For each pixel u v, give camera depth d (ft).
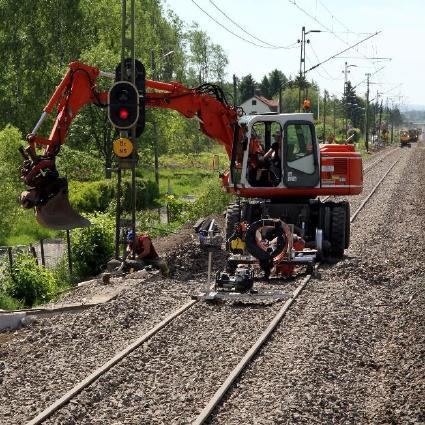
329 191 122.01
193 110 117.29
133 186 109.19
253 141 121.60
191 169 426.51
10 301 100.07
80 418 53.93
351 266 111.34
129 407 56.18
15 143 190.08
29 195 90.63
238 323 79.82
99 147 269.03
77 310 87.04
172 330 76.54
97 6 363.15
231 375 61.62
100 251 126.21
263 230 106.32
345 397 60.80
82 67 102.22
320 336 74.64
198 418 52.80
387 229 157.28
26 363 66.54
